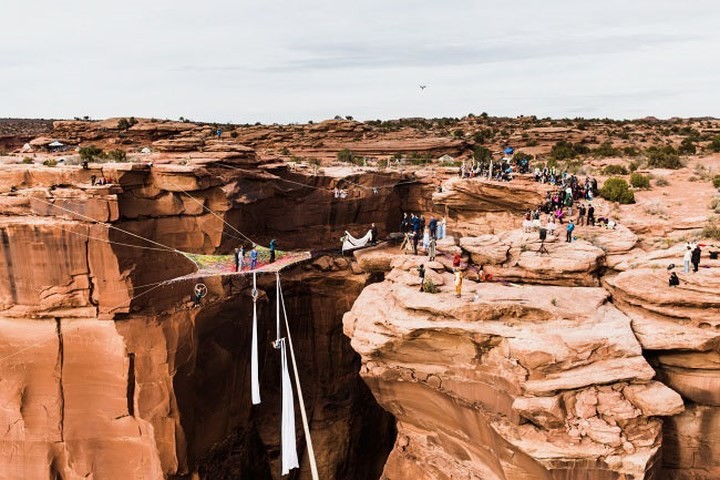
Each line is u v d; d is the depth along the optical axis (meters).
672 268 17.25
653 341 15.91
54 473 22.03
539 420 14.89
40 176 21.83
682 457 16.25
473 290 18.41
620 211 25.27
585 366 15.35
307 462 29.22
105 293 21.28
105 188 20.80
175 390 22.45
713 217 22.41
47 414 21.80
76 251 20.92
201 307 23.55
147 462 22.14
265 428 28.98
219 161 25.25
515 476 15.78
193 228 23.89
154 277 22.50
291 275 28.47
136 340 21.75
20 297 21.33
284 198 28.83
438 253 21.88
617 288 17.88
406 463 19.45
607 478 14.18
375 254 26.69
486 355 16.75
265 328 28.50
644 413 14.60
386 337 17.86
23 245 20.89
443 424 18.36
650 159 41.72
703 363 15.86
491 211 28.67
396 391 18.77
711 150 53.50
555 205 25.36
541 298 17.59
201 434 24.28
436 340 17.33
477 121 100.88
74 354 21.62
